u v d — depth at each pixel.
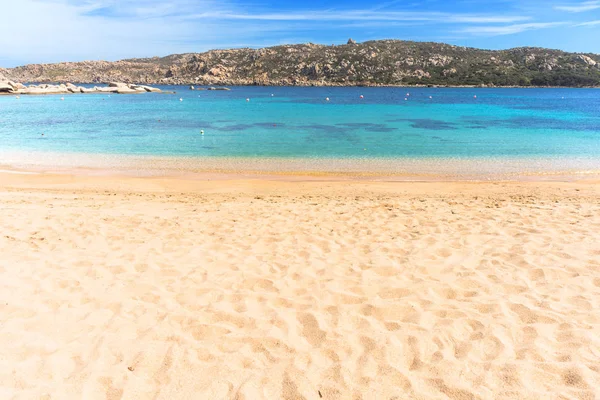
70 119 31.66
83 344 3.65
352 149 18.91
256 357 3.50
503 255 5.69
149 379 3.20
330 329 3.93
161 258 5.78
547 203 9.12
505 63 129.50
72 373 3.25
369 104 50.72
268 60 144.62
